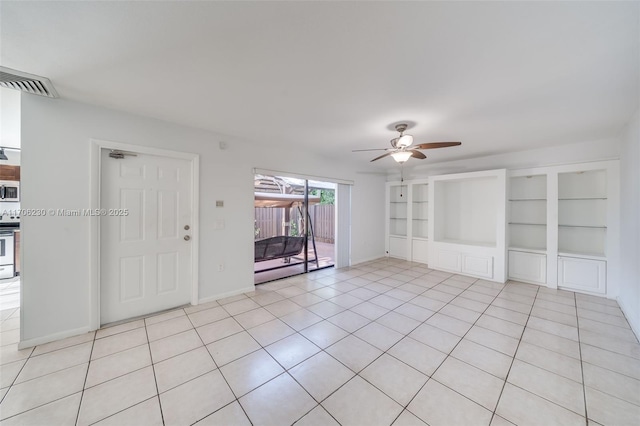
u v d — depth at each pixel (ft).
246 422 4.76
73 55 5.34
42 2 3.89
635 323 8.20
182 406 5.13
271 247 15.37
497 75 6.07
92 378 5.91
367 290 12.33
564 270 12.20
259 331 8.22
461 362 6.60
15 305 10.07
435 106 7.86
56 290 7.55
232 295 11.46
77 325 7.87
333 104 7.79
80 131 7.80
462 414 4.94
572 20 4.24
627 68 5.67
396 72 5.99
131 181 8.91
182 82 6.54
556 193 12.41
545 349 7.18
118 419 4.81
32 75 6.11
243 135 11.04
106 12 4.13
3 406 5.07
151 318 9.07
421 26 4.45
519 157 13.70
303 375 6.08
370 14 4.19
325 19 4.31
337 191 16.53
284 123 9.50
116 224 8.65
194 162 10.13
